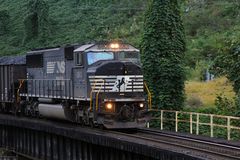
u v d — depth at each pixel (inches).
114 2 5068.9
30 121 1622.8
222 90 2687.0
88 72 1461.6
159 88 1951.3
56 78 1729.8
